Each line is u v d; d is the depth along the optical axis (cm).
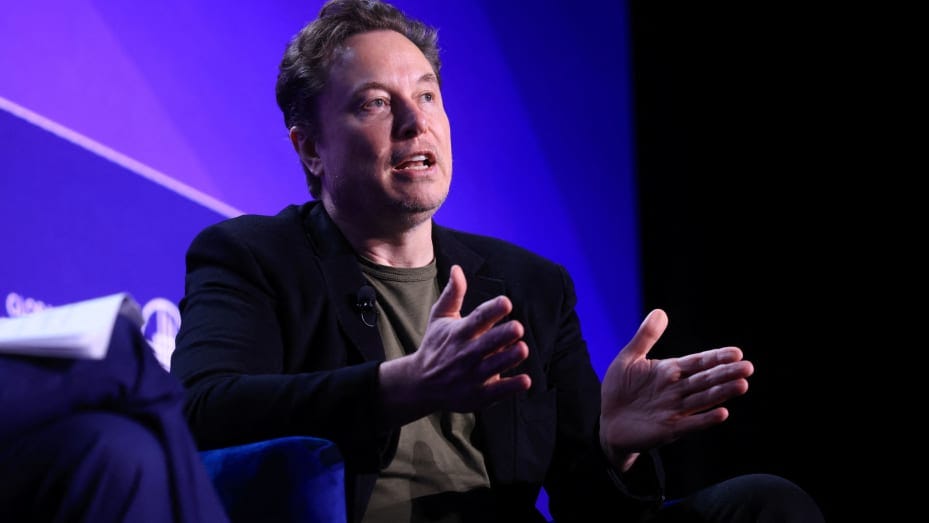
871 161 859
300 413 294
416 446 351
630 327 840
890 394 838
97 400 196
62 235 489
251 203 603
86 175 508
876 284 852
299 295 361
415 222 387
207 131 584
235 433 300
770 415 856
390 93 391
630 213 855
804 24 877
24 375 191
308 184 427
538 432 375
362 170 381
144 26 560
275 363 345
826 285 862
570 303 423
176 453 196
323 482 259
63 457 182
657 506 359
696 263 867
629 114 870
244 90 611
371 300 367
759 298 868
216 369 325
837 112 868
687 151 880
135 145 540
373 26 412
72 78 515
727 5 890
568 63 844
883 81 857
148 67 557
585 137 842
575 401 398
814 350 859
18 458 183
